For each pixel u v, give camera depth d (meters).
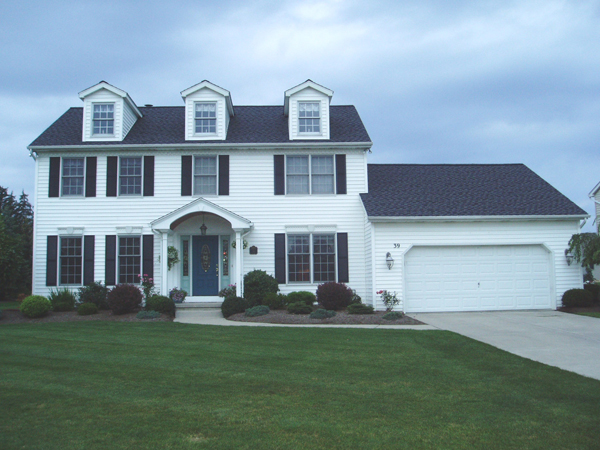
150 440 5.36
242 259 18.77
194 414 6.21
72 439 5.39
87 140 19.25
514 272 18.05
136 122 21.11
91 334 12.41
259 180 19.36
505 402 6.71
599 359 9.46
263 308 16.16
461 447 5.21
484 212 18.03
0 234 18.27
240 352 10.12
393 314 15.16
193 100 19.72
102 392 7.20
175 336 12.08
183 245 19.20
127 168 19.33
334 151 19.59
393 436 5.50
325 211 19.33
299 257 19.17
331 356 9.74
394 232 17.92
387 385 7.61
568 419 6.03
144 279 18.34
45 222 18.92
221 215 17.72
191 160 19.27
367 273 18.69
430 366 8.88
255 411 6.33
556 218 17.98
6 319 15.44
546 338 11.81
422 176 21.36
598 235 17.27
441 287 17.91
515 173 21.73
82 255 18.83
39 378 8.02
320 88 19.92
